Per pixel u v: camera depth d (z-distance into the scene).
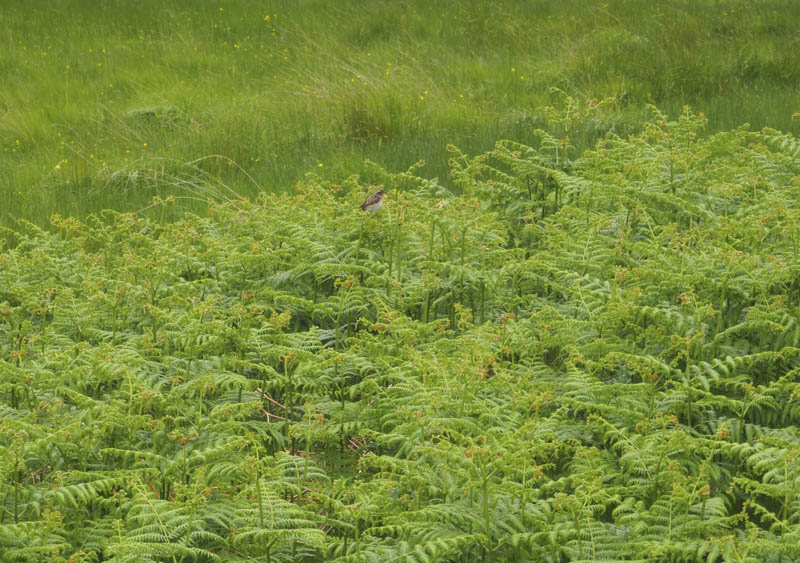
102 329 11.26
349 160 19.91
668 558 7.11
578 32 32.16
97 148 22.28
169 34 35.47
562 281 12.03
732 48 28.67
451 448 7.45
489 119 23.41
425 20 35.09
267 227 13.17
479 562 7.43
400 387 8.87
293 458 8.30
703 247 11.39
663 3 34.78
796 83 26.30
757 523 8.06
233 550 7.54
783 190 12.76
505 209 15.03
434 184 14.77
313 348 10.52
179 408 8.95
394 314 10.34
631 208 13.27
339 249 12.66
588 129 21.11
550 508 7.66
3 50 32.62
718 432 7.83
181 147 21.86
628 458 8.05
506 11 35.81
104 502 7.72
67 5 39.75
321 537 7.05
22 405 9.48
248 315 10.73
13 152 22.83
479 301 12.14
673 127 15.43
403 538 7.46
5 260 12.08
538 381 9.47
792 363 9.66
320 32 34.47
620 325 10.49
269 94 27.00
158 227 14.43
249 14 38.09
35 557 7.02
